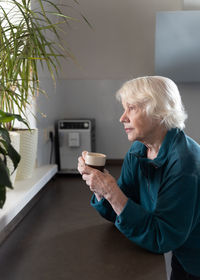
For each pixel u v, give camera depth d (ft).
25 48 4.43
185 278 4.33
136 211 3.41
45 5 7.55
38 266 3.21
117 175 7.68
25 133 5.29
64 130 8.01
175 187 3.39
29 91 6.32
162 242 3.30
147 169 3.95
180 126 3.88
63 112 9.66
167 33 8.03
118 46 9.66
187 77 8.54
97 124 9.64
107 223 4.41
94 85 9.57
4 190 2.48
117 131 9.59
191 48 8.12
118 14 9.59
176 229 3.31
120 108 9.54
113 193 3.50
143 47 9.64
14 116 2.87
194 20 7.85
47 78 7.90
